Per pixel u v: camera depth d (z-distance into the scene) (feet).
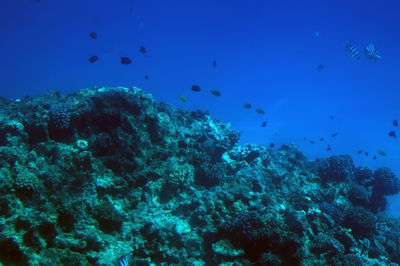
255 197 31.07
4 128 28.19
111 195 25.50
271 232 22.59
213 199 27.84
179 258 22.57
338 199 38.65
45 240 19.60
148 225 23.85
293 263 21.68
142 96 36.32
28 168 23.30
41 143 27.12
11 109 38.68
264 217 25.07
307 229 28.17
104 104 31.42
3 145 27.30
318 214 32.01
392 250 36.83
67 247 19.83
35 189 21.34
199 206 26.68
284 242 22.29
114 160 27.04
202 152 35.35
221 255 22.07
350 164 44.60
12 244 17.70
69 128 28.94
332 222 31.81
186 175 29.48
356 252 29.86
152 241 22.98
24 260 17.67
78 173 24.43
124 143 28.99
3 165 23.91
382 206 45.96
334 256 24.99
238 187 31.22
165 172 29.19
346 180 41.86
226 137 42.09
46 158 25.68
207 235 24.45
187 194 28.53
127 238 22.94
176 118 40.73
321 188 38.81
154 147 31.89
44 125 28.19
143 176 27.66
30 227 18.89
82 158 25.09
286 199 35.40
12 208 19.80
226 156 39.58
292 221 27.76
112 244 21.83
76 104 32.37
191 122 42.55
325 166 42.78
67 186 23.48
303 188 38.11
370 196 44.60
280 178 38.42
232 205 27.81
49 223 19.76
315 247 25.68
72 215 21.42
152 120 33.32
